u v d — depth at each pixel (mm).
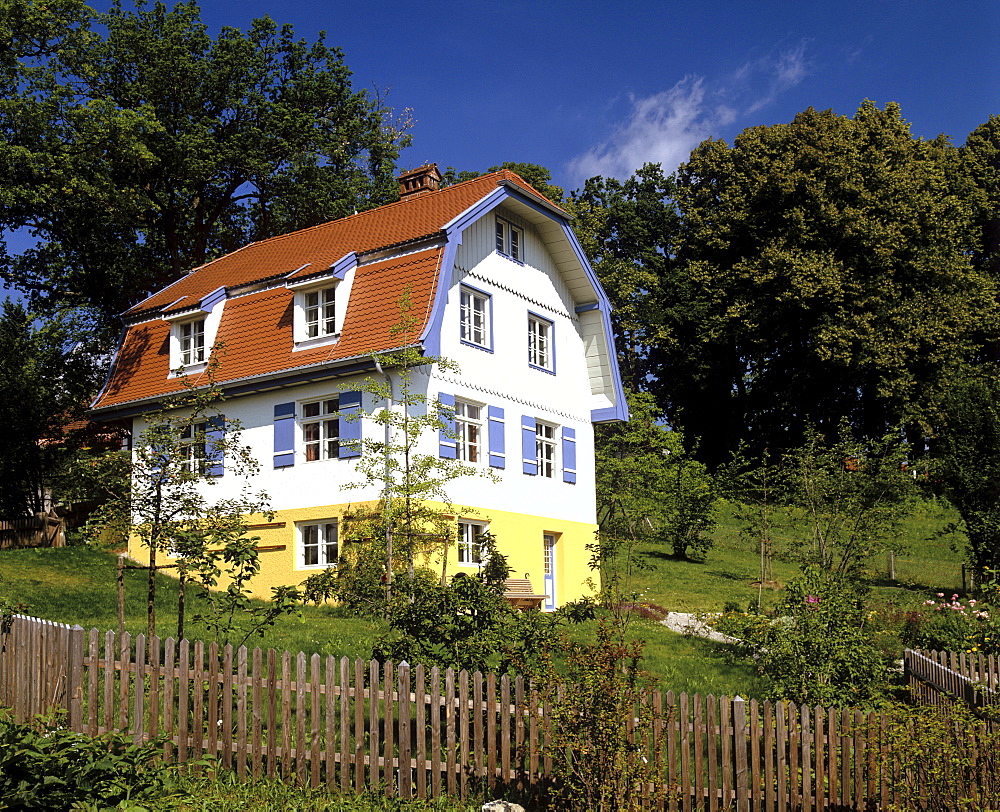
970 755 8602
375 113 44438
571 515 27781
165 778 8875
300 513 23625
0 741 8375
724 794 9062
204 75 38188
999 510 23141
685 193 48938
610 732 8727
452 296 24219
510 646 10227
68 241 36156
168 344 27656
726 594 26000
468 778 9445
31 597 19344
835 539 21672
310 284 24359
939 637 16016
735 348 46938
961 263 44031
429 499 22281
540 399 27172
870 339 40531
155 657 9719
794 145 44812
